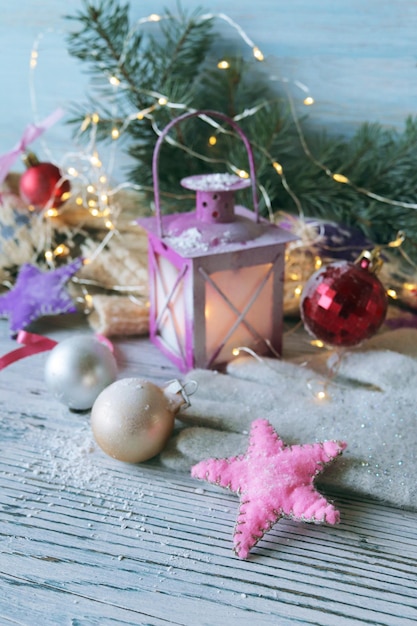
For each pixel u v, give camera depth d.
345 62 0.88
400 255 0.88
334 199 0.90
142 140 1.01
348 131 0.92
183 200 0.93
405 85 0.87
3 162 0.93
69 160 1.07
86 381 0.69
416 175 0.87
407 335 0.76
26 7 1.00
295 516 0.59
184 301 0.73
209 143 0.96
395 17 0.84
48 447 0.68
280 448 0.63
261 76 0.93
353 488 0.62
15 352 0.77
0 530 0.60
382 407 0.67
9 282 0.93
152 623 0.53
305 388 0.71
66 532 0.60
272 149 0.92
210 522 0.61
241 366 0.74
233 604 0.54
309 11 0.87
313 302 0.71
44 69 1.03
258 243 0.72
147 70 0.93
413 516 0.61
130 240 0.94
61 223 0.97
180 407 0.66
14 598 0.54
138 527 0.60
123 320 0.83
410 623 0.53
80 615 0.53
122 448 0.63
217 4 0.91
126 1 0.95
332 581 0.56
